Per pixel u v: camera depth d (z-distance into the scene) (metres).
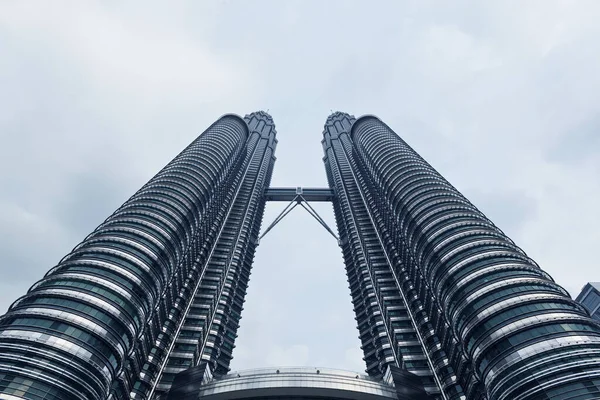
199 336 95.75
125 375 67.75
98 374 57.09
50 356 54.34
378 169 138.12
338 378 67.00
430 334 89.69
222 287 122.38
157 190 106.38
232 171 163.00
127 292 69.75
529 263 75.12
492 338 60.97
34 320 58.69
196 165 128.12
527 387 52.69
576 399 48.62
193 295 110.62
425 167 126.69
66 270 70.50
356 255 139.75
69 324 59.25
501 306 64.12
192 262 112.81
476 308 67.00
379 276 121.75
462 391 74.56
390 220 126.50
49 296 63.28
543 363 53.62
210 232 133.25
